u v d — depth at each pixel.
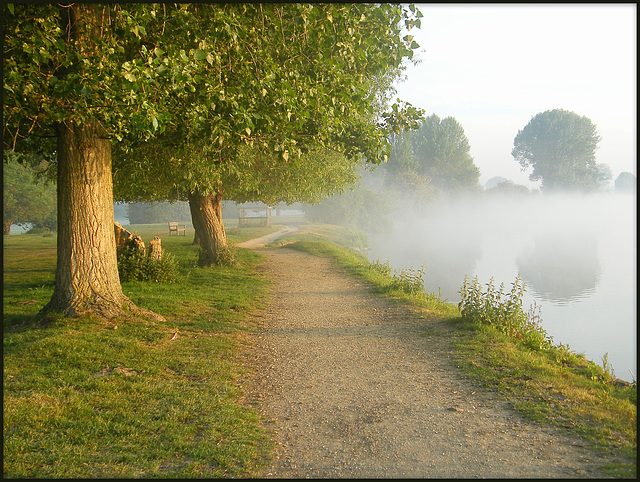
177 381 6.82
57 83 6.42
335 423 5.58
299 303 14.56
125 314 9.65
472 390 6.51
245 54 8.39
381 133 11.13
